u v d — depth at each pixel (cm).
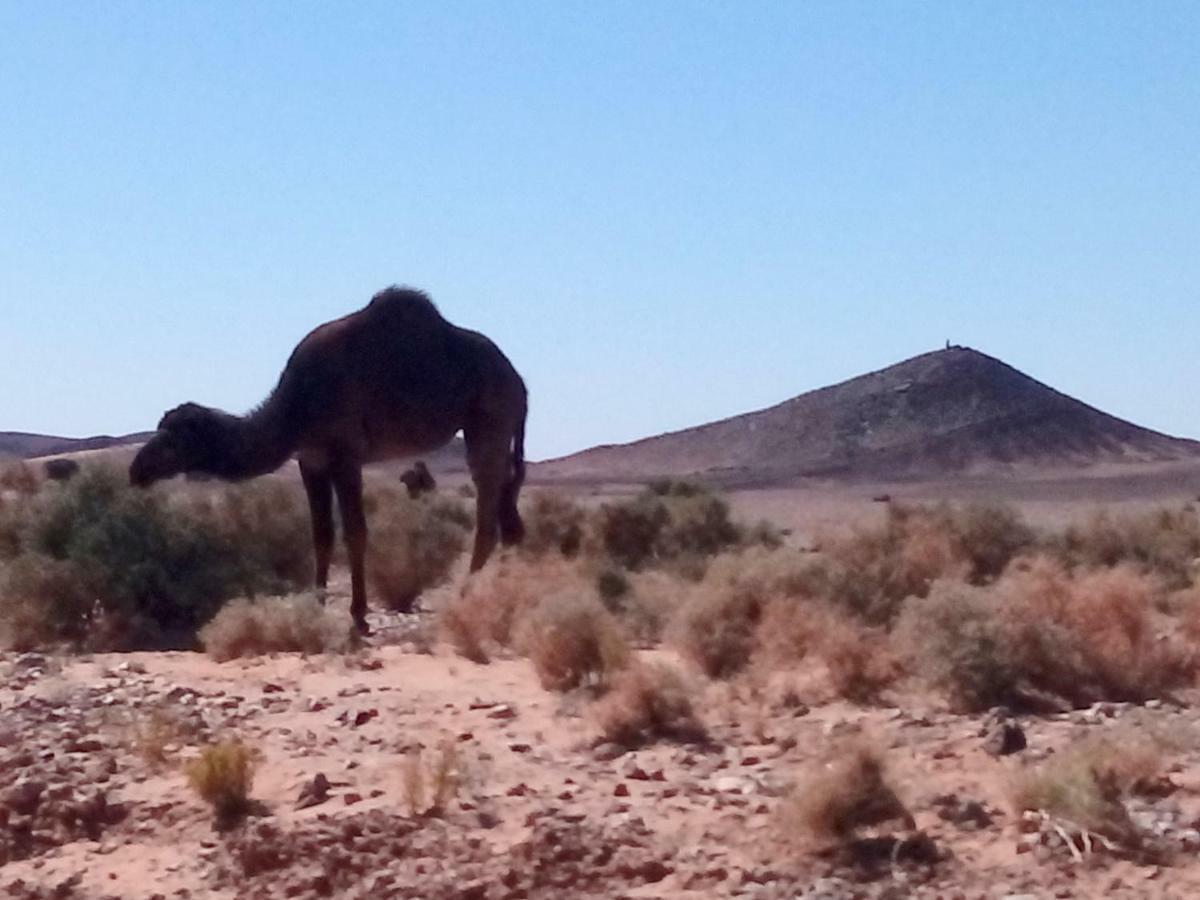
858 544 2253
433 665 1606
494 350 2142
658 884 967
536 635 1446
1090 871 933
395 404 1978
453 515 2947
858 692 1331
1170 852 945
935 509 2530
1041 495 8844
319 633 1733
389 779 1158
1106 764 1040
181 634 1947
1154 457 13725
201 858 1062
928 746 1169
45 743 1273
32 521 2147
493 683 1483
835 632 1390
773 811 1046
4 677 1593
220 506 2472
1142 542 2450
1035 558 2062
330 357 1938
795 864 972
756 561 1631
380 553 2230
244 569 2073
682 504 2708
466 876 990
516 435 2198
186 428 1883
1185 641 1517
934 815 1019
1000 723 1176
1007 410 14362
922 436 14050
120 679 1540
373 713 1350
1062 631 1366
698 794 1096
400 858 1025
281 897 1005
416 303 2036
